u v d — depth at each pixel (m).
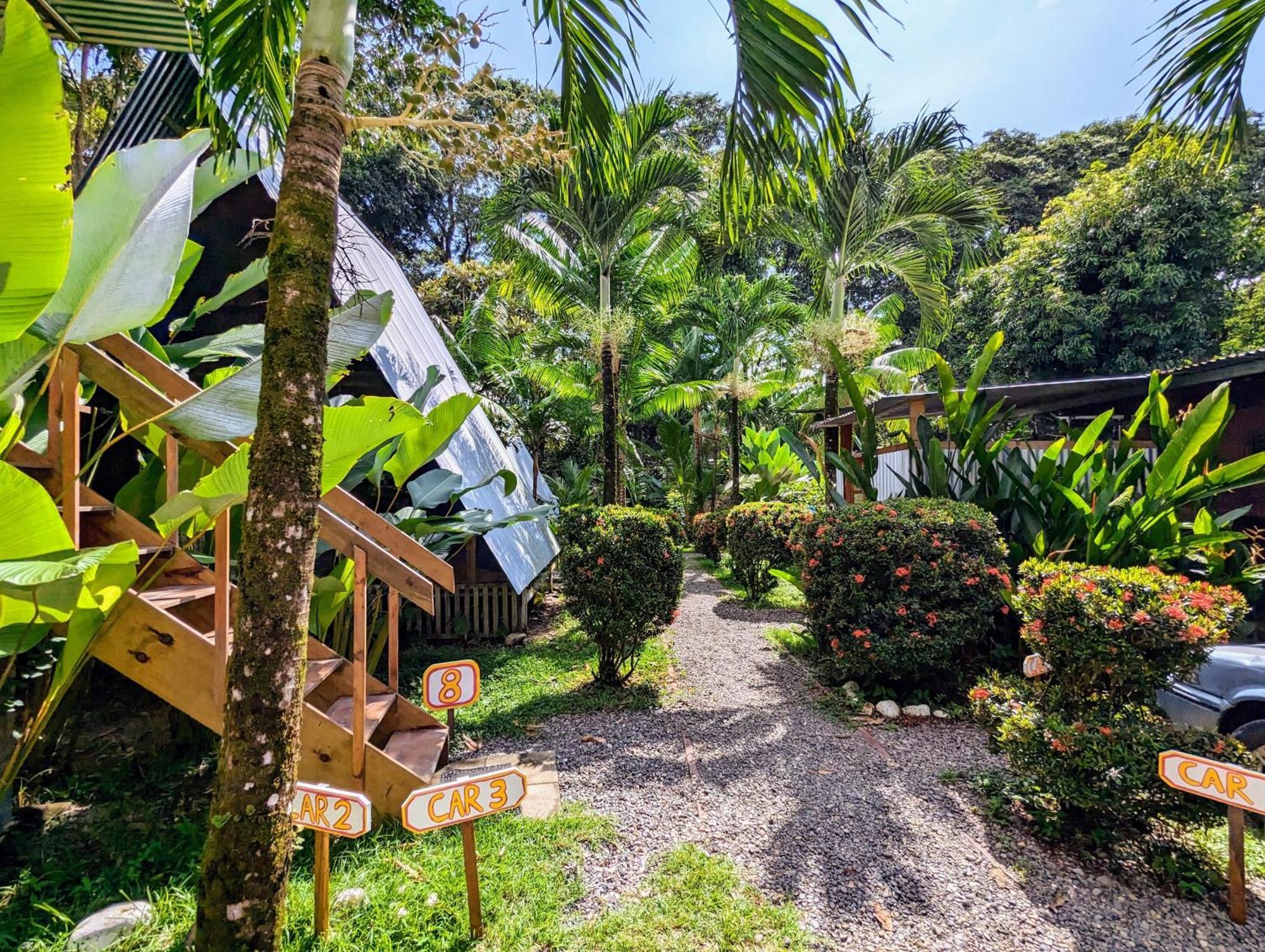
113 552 1.82
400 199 18.31
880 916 2.11
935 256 8.30
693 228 8.62
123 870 2.31
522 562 6.56
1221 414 4.04
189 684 2.41
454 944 1.95
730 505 13.44
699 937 2.00
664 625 4.73
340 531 2.59
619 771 3.26
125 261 2.23
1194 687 3.24
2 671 2.58
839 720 3.98
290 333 1.44
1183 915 2.12
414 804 1.90
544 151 1.94
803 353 9.58
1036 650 2.85
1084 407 7.51
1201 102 3.60
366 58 2.34
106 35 3.02
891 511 4.52
